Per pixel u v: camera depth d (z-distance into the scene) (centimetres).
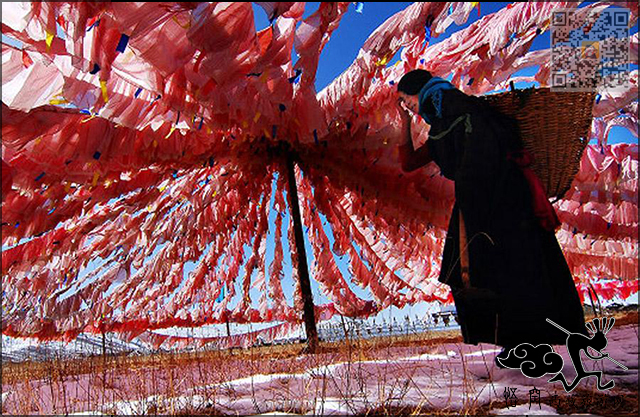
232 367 452
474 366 331
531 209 273
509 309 263
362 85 451
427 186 640
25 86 347
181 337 1021
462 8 360
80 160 414
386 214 712
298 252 677
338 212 815
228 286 959
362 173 663
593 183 649
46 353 573
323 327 606
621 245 866
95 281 740
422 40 473
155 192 608
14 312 714
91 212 659
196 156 568
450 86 321
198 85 387
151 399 296
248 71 372
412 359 405
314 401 245
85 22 301
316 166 730
